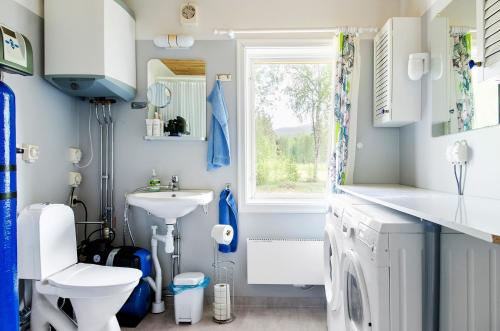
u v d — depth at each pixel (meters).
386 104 2.32
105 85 2.30
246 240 2.69
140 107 2.71
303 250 2.55
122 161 2.73
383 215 1.41
